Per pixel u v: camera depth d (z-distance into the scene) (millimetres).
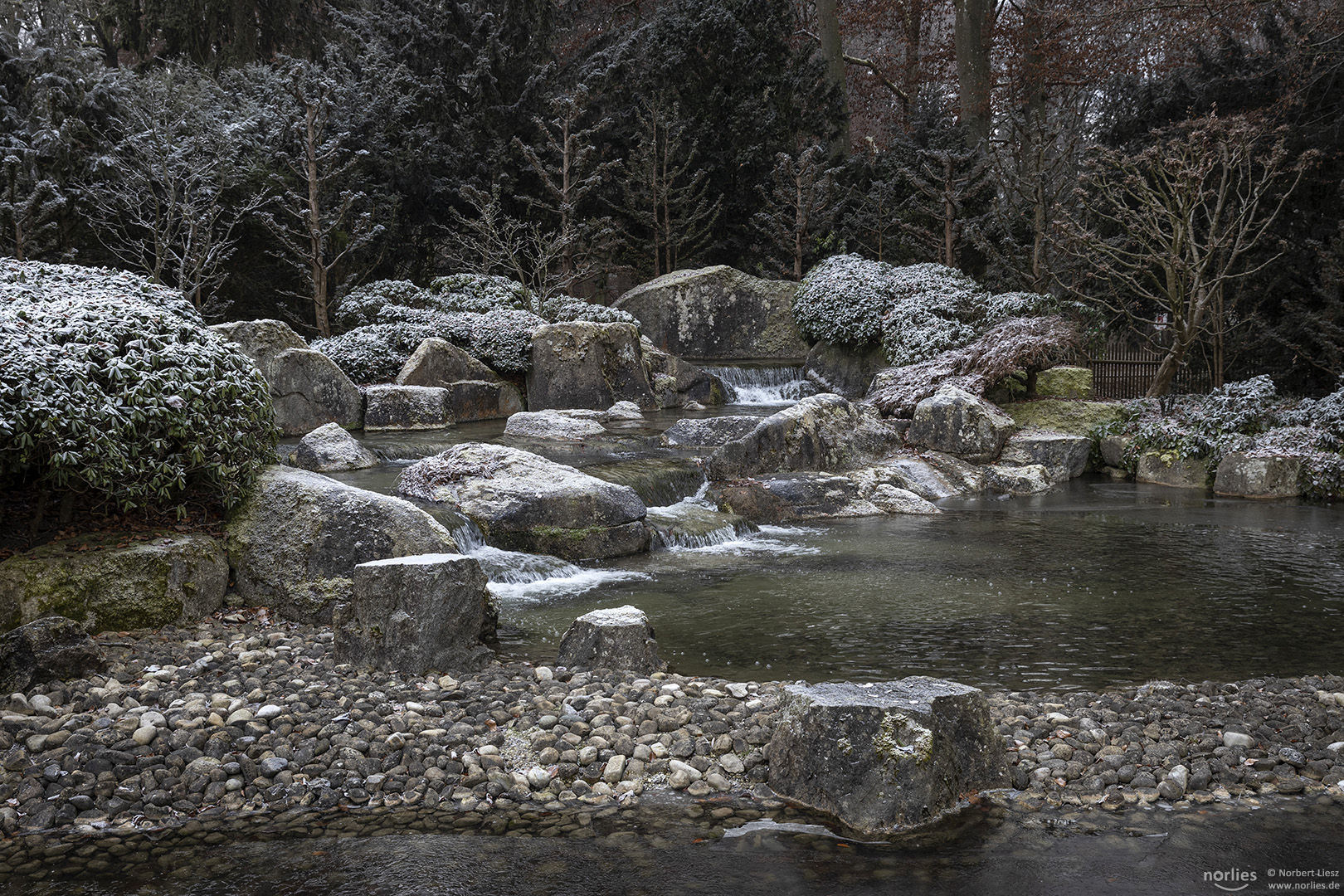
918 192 26328
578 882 3629
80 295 7449
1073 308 19125
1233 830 4039
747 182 27984
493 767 4578
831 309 21656
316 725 4895
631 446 14312
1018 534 11211
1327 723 5133
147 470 6824
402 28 25812
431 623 5859
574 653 6176
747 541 10930
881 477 13898
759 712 5160
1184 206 16688
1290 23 20188
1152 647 6742
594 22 36844
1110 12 24094
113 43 26391
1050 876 3672
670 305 24703
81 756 4488
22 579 6012
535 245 27219
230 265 21453
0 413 5898
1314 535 10977
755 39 27516
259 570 7234
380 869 3723
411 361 17734
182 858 3816
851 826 4105
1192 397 16828
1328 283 17828
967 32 30281
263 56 27672
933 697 4398
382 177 24703
